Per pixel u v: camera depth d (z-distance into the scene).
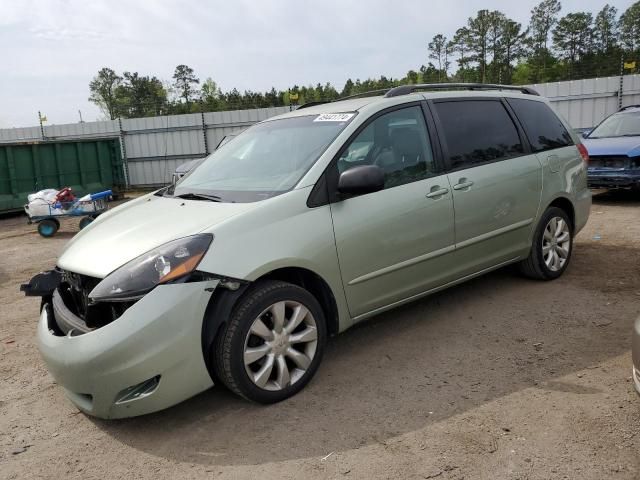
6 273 7.59
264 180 3.70
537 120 5.12
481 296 4.93
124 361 2.82
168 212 3.56
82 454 2.96
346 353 3.96
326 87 75.94
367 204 3.65
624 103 14.94
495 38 82.69
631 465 2.54
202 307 2.96
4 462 2.93
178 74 78.56
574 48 80.25
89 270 3.11
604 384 3.28
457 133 4.36
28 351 4.50
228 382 3.15
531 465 2.58
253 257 3.11
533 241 4.98
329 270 3.45
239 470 2.72
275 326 3.24
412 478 2.55
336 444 2.87
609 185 9.12
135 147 19.72
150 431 3.13
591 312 4.44
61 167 15.24
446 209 4.08
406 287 3.96
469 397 3.24
